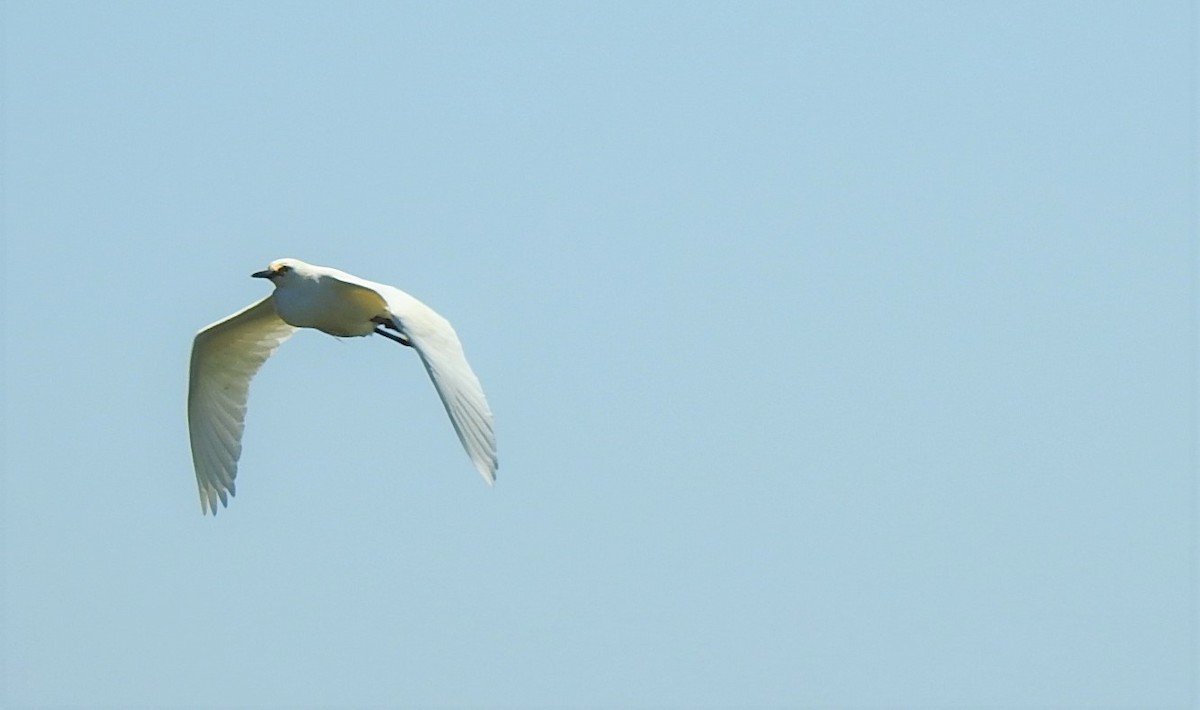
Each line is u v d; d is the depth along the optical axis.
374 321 17.77
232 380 19.34
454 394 15.05
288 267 17.62
